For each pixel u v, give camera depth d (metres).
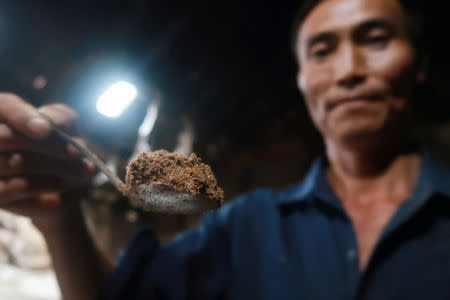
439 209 0.41
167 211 0.26
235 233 0.50
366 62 0.42
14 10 1.14
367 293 0.39
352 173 0.47
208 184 0.26
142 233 0.49
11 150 0.29
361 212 0.46
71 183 0.32
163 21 1.50
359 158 0.45
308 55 0.47
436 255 0.39
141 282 0.47
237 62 1.64
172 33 1.53
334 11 0.44
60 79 0.87
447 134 1.42
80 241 0.41
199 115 1.51
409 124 0.46
